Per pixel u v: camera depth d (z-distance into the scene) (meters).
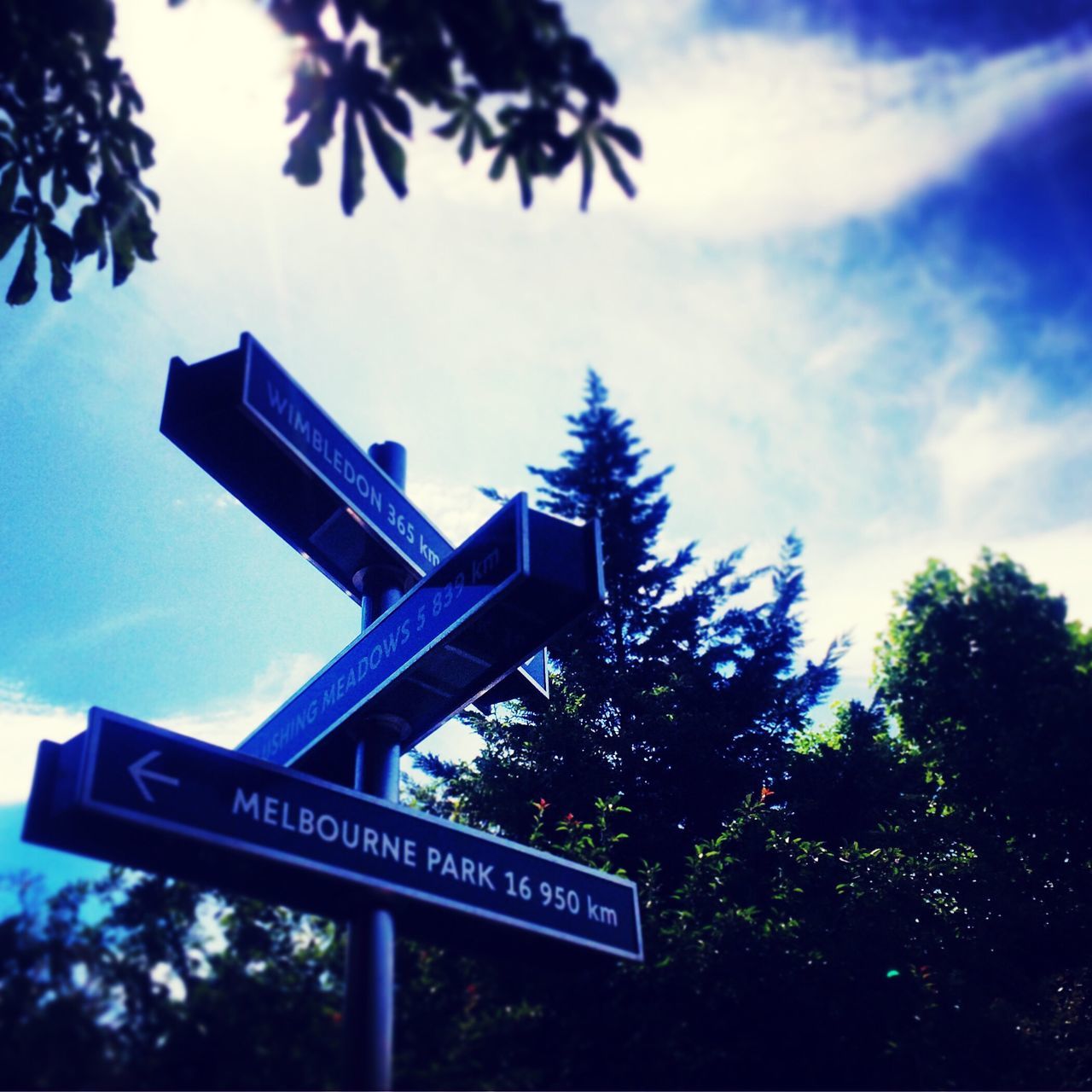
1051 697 9.49
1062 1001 5.96
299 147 3.67
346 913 3.67
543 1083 4.16
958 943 6.15
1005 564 10.69
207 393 4.28
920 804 9.03
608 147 3.59
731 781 9.55
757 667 12.01
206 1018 3.65
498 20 3.32
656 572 12.69
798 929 5.33
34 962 3.53
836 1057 4.75
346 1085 3.28
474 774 7.27
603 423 14.39
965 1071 4.90
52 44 4.21
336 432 4.83
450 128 3.60
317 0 3.45
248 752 5.17
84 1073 3.31
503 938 4.10
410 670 4.34
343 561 5.21
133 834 3.35
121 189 4.50
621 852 8.09
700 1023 4.64
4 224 4.46
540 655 5.88
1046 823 8.73
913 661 10.57
